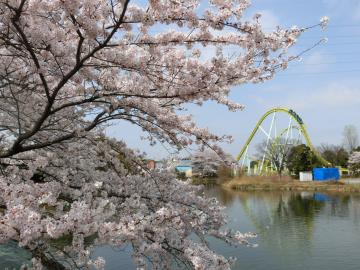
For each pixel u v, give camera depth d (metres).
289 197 37.28
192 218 5.11
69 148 5.64
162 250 4.22
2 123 6.38
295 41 4.32
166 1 3.89
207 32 4.33
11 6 3.86
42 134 5.75
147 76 4.67
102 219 3.27
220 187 50.84
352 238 17.70
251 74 4.64
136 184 5.59
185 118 5.69
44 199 3.24
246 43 4.30
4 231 2.69
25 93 5.42
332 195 38.41
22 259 7.34
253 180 52.84
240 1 4.01
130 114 5.19
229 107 5.54
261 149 71.62
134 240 3.51
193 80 4.50
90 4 3.82
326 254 14.99
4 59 5.21
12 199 3.09
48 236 2.87
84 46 4.45
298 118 64.44
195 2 4.02
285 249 15.73
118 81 5.02
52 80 5.33
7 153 4.90
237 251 15.17
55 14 4.34
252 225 21.47
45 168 5.72
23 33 3.93
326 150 75.81
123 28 4.14
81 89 5.23
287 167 64.94
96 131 6.02
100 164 6.08
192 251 3.79
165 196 5.38
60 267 3.82
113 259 12.05
